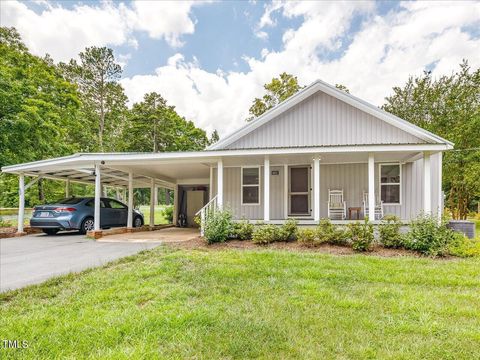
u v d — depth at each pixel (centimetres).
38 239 988
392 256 680
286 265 582
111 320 342
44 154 1600
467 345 295
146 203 4559
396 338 308
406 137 1112
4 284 498
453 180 1850
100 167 1073
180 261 613
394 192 1113
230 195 1203
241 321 340
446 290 453
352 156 1015
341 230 784
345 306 387
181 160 995
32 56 1853
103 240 952
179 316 349
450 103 1902
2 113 1410
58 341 302
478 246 718
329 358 272
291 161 1128
